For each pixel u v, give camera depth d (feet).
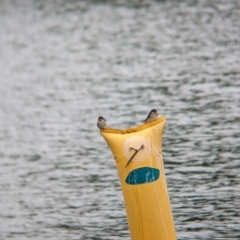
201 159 145.38
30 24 342.23
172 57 245.24
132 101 199.62
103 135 87.04
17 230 122.31
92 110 197.67
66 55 276.82
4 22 354.54
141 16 318.65
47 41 305.73
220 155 146.30
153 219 86.12
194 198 126.21
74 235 117.70
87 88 223.10
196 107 183.21
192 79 213.25
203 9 310.65
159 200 86.02
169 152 150.82
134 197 85.97
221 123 167.12
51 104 211.00
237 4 311.68
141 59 250.37
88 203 131.23
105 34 300.40
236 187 129.49
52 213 128.47
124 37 289.33
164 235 86.53
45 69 260.01
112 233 116.88
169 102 191.72
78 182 143.33
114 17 326.44
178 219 118.21
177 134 162.20
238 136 157.07
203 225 115.34
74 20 335.26
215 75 213.66
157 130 86.74
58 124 188.65
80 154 161.27
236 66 222.28
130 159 85.46
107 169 149.07
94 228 119.55
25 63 274.16
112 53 267.39
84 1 369.71
